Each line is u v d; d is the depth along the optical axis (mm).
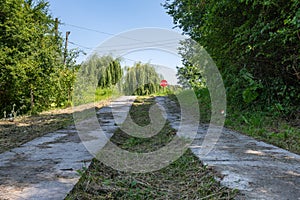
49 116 6258
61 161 2080
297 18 2695
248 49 3547
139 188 1571
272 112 3898
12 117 6418
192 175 1764
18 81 7617
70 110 7809
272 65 3904
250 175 1625
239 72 4309
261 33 3352
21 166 1929
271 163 1909
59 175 1710
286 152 2283
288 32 2943
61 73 9508
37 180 1609
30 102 8719
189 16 6762
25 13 8039
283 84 3791
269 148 2467
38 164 1985
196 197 1392
